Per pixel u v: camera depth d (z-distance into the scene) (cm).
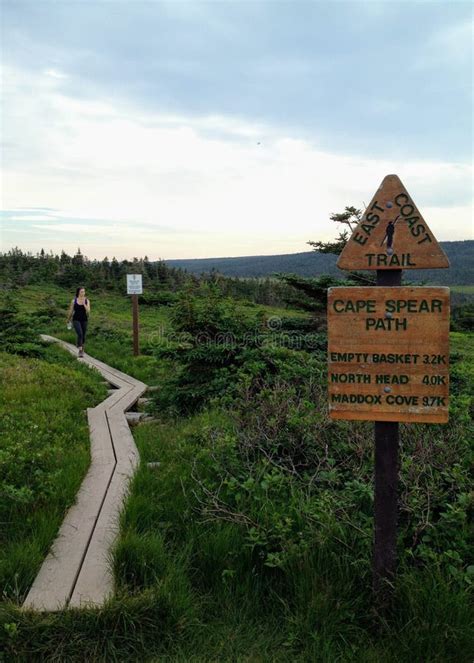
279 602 349
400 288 323
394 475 334
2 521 424
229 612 342
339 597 337
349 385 333
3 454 509
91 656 308
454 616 316
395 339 325
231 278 3641
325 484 468
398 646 309
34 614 318
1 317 1422
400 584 332
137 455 590
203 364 816
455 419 571
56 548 393
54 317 2334
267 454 521
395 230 326
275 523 393
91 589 345
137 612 324
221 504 440
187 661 306
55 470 515
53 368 1053
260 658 309
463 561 361
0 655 301
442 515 383
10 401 740
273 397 620
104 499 474
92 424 720
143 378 1187
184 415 782
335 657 308
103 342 1672
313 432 533
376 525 337
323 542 366
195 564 384
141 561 363
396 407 327
